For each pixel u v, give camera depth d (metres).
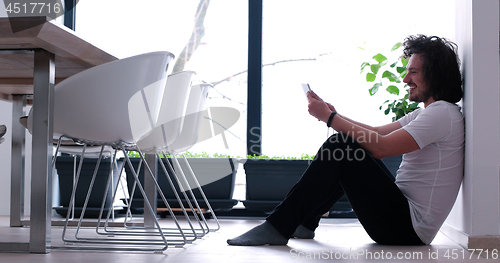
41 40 1.43
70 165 3.29
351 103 3.47
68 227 2.54
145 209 2.53
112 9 3.71
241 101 3.60
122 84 1.58
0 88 2.46
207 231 2.34
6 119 3.49
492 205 1.75
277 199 3.26
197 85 2.32
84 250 1.65
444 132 1.75
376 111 3.42
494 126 1.76
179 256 1.52
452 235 2.09
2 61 1.82
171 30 3.67
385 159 3.09
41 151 1.55
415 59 1.87
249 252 1.59
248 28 3.58
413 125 1.72
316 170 1.70
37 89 1.56
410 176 1.83
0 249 1.57
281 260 1.43
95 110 1.58
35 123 1.56
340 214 3.29
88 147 2.43
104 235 2.18
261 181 3.26
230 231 2.48
